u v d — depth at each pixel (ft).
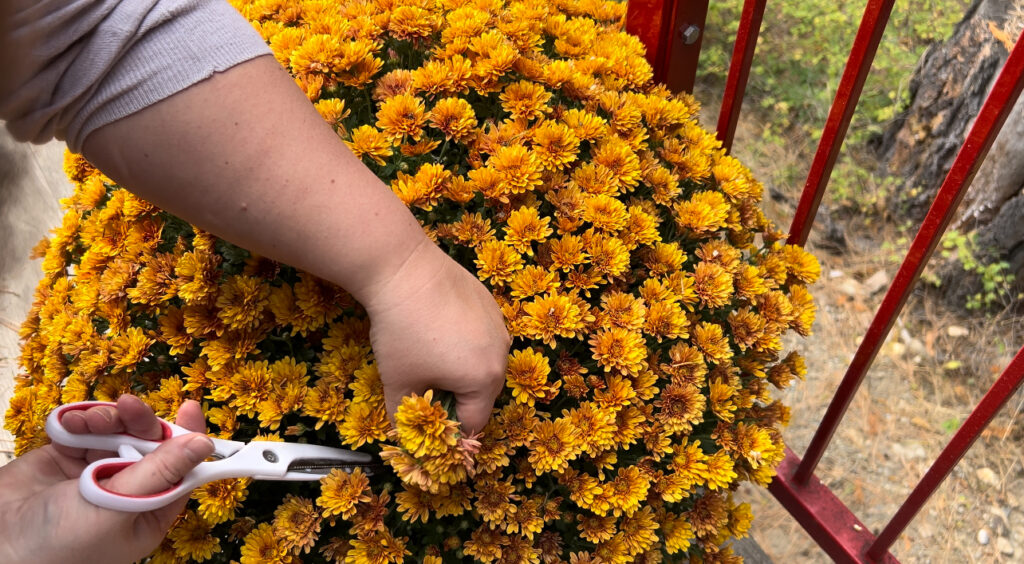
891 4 1.76
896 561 2.61
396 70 1.86
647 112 2.00
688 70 2.40
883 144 5.00
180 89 1.19
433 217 1.78
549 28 2.15
